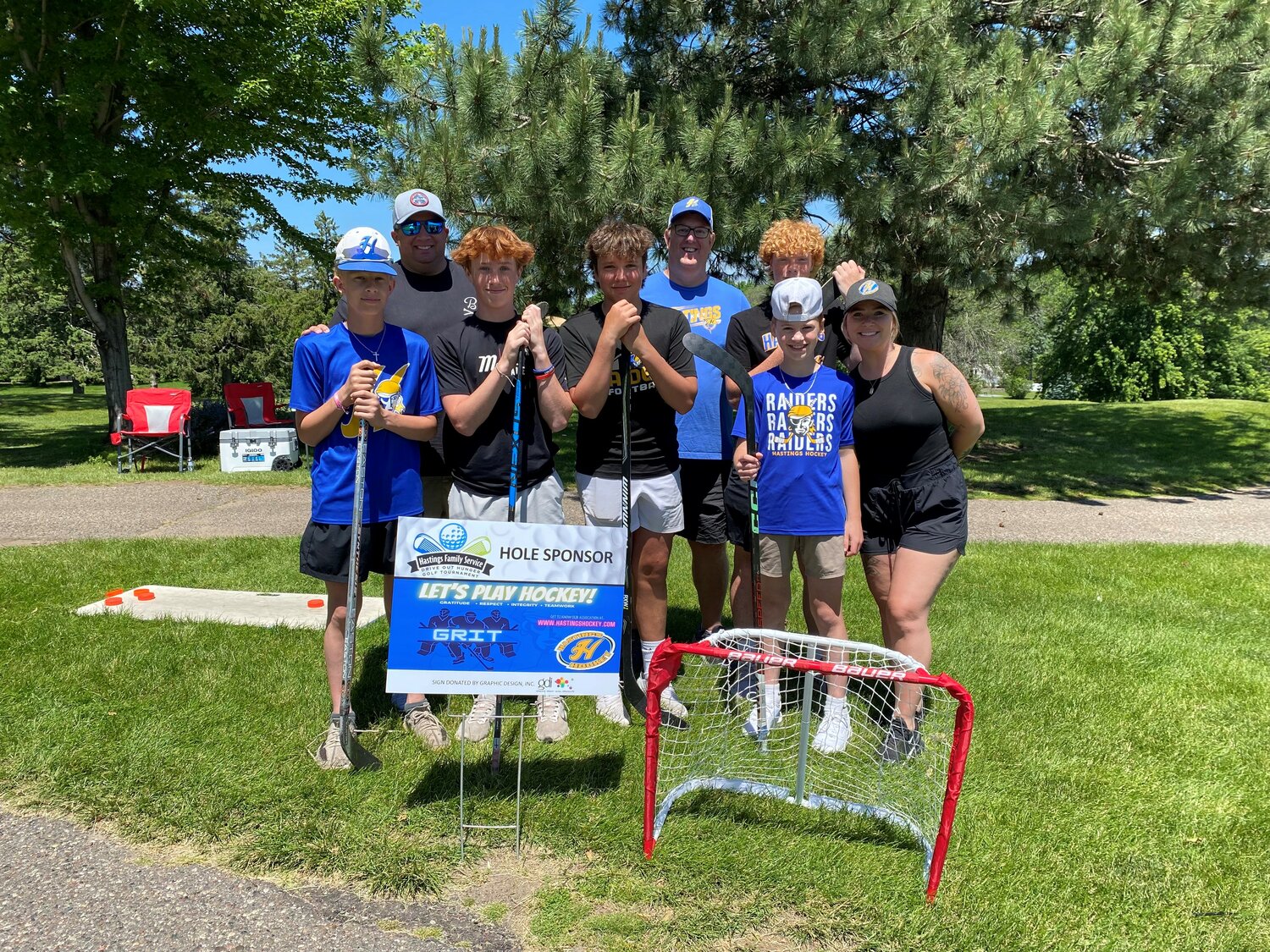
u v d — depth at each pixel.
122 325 14.50
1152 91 9.09
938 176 8.48
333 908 2.39
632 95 8.63
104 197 13.29
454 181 8.45
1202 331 33.22
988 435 16.89
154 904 2.38
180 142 13.77
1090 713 3.71
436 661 2.66
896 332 3.37
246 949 2.22
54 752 3.14
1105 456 14.44
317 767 3.10
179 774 3.03
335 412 3.01
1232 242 10.59
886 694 3.73
